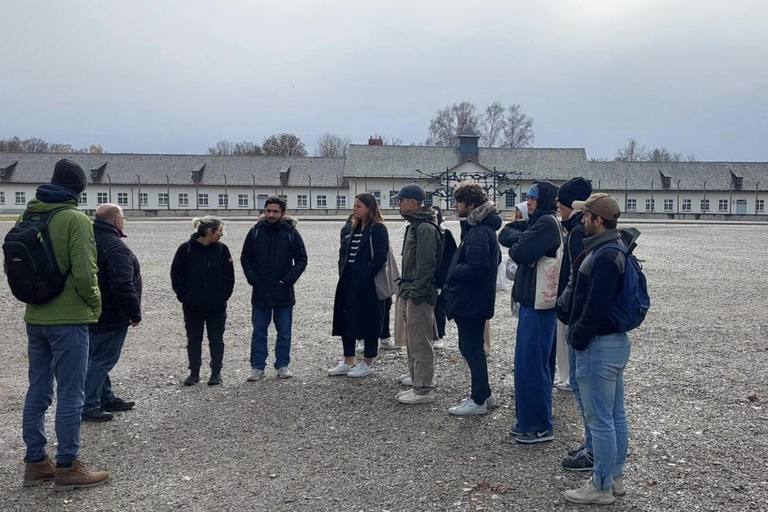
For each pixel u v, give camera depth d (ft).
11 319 36.29
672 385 23.11
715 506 13.93
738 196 261.65
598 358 13.99
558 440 18.01
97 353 19.71
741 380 23.75
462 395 22.25
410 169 259.19
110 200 254.68
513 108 353.10
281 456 17.01
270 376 24.93
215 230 23.17
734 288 49.73
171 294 45.19
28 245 14.82
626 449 14.49
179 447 17.71
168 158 265.95
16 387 23.41
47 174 254.88
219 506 14.26
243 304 41.60
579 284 14.30
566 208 17.43
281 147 388.16
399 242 88.38
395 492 14.82
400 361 27.14
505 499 14.39
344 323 24.50
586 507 13.98
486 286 19.15
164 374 25.22
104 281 19.39
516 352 17.94
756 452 16.87
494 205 19.19
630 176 263.90
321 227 134.51
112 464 16.62
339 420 19.75
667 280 54.65
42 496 14.89
